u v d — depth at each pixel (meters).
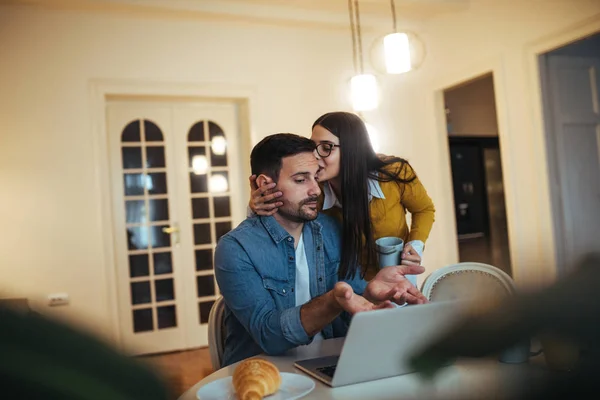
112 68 4.27
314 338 1.62
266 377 1.01
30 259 4.04
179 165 4.69
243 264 1.47
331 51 4.94
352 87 3.92
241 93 4.62
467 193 5.05
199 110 4.76
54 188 4.11
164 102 4.66
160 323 4.62
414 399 0.21
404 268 1.35
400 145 5.15
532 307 0.18
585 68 4.10
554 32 3.77
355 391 1.03
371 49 4.43
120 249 4.52
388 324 0.97
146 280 4.59
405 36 3.64
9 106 4.02
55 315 0.16
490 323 0.18
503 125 4.22
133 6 4.12
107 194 4.25
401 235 2.09
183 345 4.65
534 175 3.99
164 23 4.42
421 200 2.14
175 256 4.67
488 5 4.32
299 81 4.82
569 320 0.17
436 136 4.94
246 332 1.53
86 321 0.16
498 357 0.19
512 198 4.18
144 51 4.36
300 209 1.54
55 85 4.13
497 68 4.23
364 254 1.86
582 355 0.18
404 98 5.18
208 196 4.77
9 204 4.01
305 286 1.62
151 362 0.16
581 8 3.57
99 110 4.23
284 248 1.55
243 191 4.84
